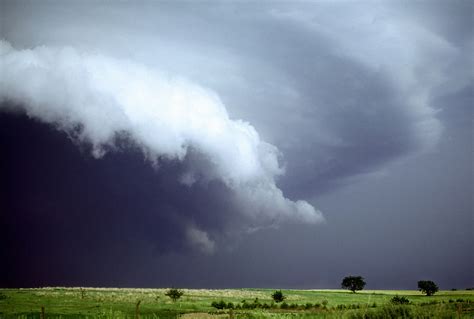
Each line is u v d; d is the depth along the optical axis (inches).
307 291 5728.3
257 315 1584.6
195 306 2330.2
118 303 2287.2
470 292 5807.1
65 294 3117.6
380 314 1055.6
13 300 2317.9
